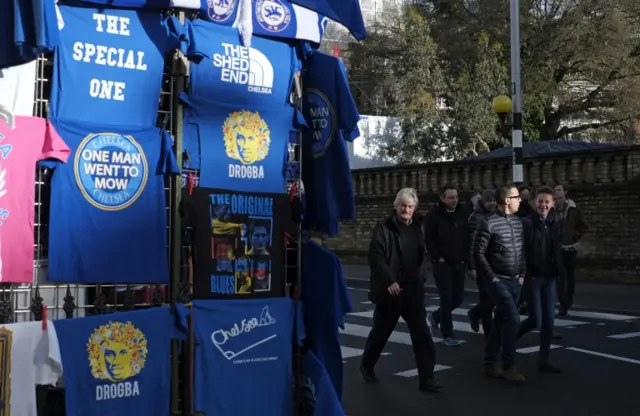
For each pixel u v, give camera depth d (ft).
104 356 14.74
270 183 16.98
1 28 14.01
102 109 14.89
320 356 17.40
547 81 101.91
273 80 16.98
